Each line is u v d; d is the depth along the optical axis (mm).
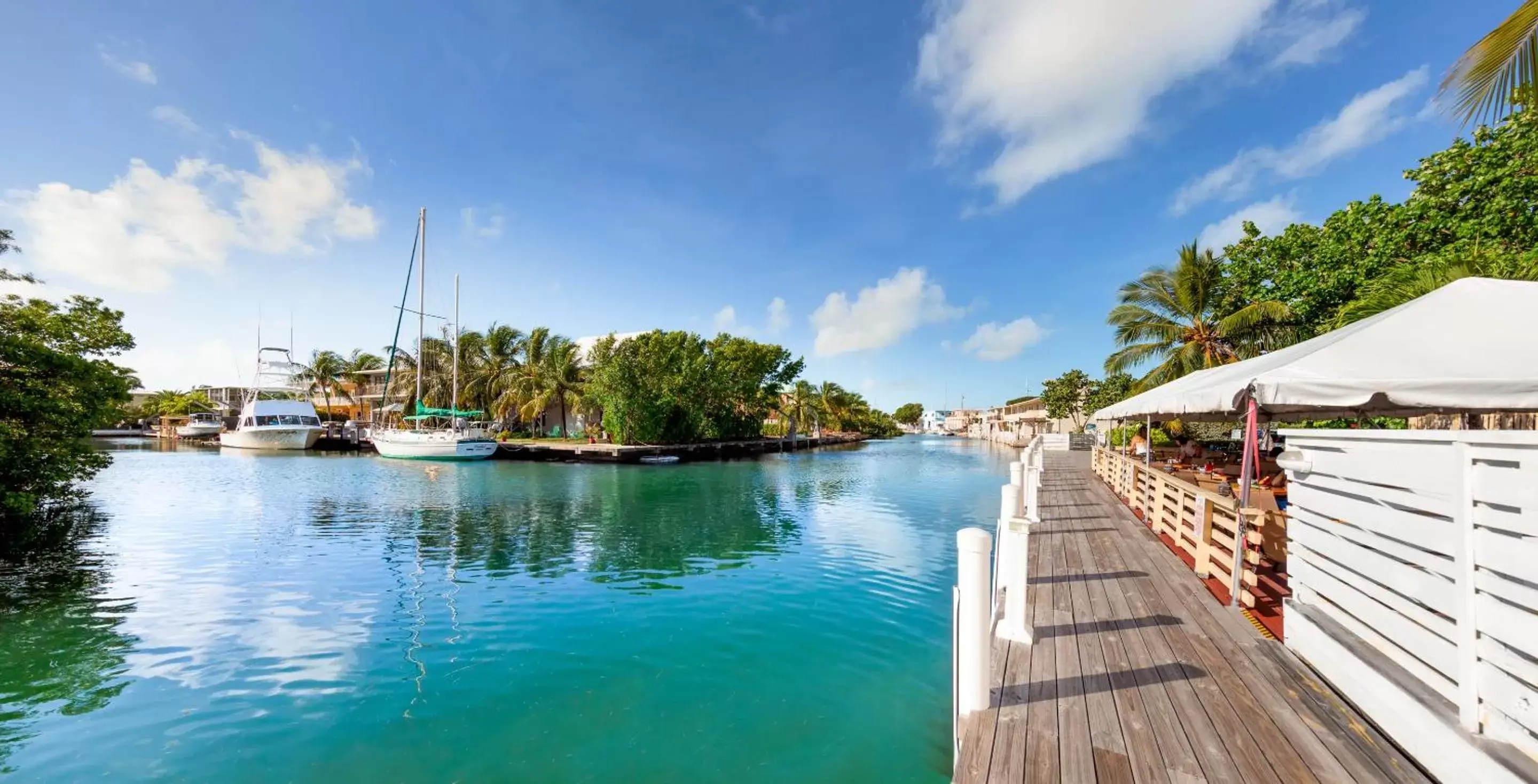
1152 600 5281
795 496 18047
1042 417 61875
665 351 37750
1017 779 2613
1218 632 4445
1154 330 23406
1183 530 7273
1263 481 7910
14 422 11156
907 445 64812
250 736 4441
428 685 5281
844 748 4309
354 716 4742
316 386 50406
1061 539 8039
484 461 30438
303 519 13594
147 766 4066
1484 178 12070
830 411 67500
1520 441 2158
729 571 9180
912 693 5180
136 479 21859
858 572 9094
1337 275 15195
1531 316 3840
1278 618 4777
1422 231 13164
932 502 16969
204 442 48500
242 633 6516
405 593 7980
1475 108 5141
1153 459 16500
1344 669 3301
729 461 33719
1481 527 2354
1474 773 2279
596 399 34312
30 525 12492
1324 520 3572
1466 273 8664
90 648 6059
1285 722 3078
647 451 31016
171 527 12547
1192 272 21766
